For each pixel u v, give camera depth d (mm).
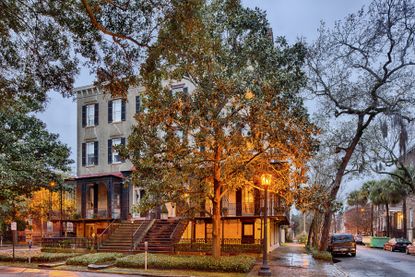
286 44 18953
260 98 16672
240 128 17234
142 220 30125
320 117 27438
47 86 10859
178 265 18562
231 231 29797
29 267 20750
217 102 17344
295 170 18828
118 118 36156
